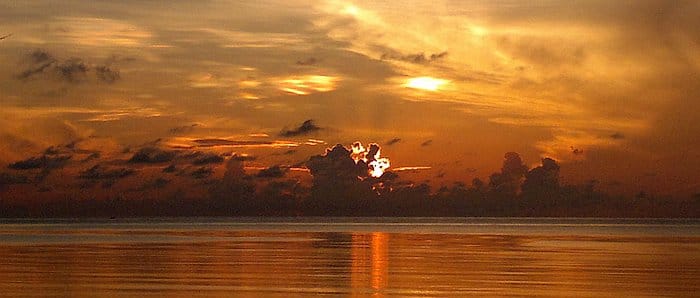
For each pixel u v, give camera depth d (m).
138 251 55.69
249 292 29.86
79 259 46.72
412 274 36.50
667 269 39.72
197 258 47.62
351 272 37.56
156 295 29.02
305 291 30.09
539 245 66.62
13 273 37.16
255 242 72.75
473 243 70.88
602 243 71.56
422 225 191.00
